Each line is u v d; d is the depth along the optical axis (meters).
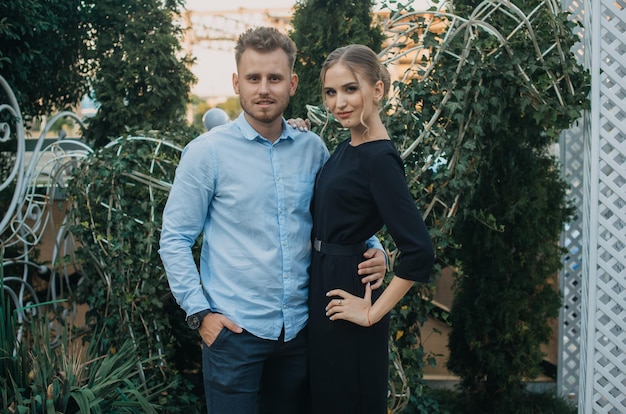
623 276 2.70
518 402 3.62
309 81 3.92
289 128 1.90
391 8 2.79
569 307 4.01
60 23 4.21
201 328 1.76
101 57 4.51
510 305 3.33
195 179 1.76
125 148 2.78
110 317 2.86
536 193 3.35
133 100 4.50
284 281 1.78
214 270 1.80
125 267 2.75
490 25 2.55
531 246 3.42
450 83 2.60
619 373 2.86
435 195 2.71
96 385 2.32
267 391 1.93
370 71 1.65
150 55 4.39
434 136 2.65
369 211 1.70
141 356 2.79
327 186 1.73
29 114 4.68
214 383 1.79
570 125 2.83
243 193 1.75
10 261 3.45
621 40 2.63
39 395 2.16
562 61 2.61
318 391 1.79
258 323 1.76
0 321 2.43
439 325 4.57
